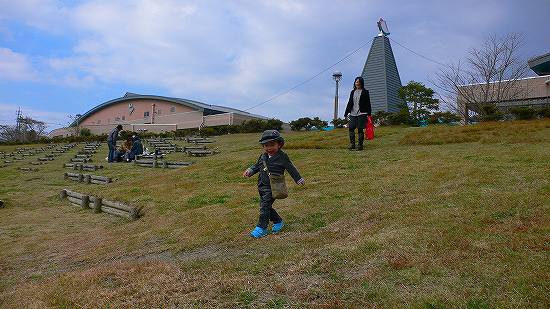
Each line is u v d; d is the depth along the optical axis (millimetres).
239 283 3529
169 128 46812
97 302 3414
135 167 15742
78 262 5133
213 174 10609
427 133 13461
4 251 6070
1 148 35000
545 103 20031
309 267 3721
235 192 8078
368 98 11617
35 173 16500
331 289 3244
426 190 6164
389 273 3389
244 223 5703
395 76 34188
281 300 3180
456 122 21078
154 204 7879
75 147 30406
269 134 5098
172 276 3855
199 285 3592
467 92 22516
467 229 4152
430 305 2760
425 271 3311
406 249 3822
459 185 6207
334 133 17109
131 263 4449
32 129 65875
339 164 9773
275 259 4066
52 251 5895
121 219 7598
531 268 3129
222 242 5020
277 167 5121
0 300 3969
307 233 4969
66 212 8828
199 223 5984
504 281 2990
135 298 3449
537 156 8055
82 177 13430
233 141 22438
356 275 3463
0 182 14297
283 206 6324
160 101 52688
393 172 8000
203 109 46781
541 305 2629
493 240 3783
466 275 3166
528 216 4371
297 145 14039
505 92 22219
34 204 9930
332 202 6270
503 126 13133
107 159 18688
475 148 10094
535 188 5504
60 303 3494
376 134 15016
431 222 4523
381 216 5047
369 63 34562
